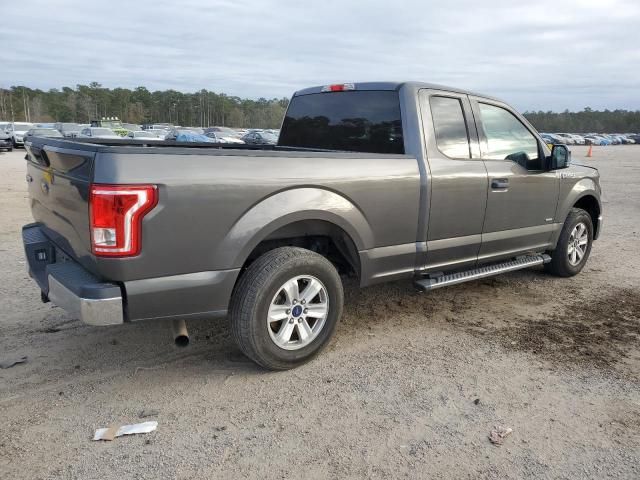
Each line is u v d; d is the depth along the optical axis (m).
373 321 4.64
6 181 14.74
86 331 4.28
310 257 3.59
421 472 2.64
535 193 5.23
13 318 4.52
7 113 112.44
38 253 3.85
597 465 2.72
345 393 3.38
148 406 3.19
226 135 40.06
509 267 5.11
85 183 2.90
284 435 2.92
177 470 2.62
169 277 3.09
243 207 3.27
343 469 2.65
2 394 3.29
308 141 5.20
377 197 3.91
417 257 4.29
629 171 22.80
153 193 2.93
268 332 3.49
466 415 3.15
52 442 2.82
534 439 2.93
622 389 3.50
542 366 3.81
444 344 4.17
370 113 4.58
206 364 3.76
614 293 5.55
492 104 4.95
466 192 4.48
